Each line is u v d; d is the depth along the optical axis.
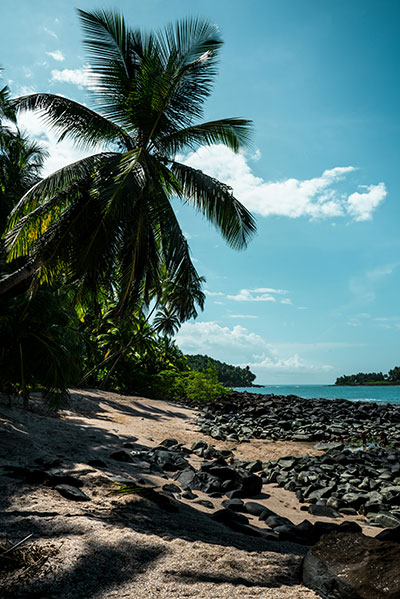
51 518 3.92
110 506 4.69
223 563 3.31
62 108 10.31
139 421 15.85
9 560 3.01
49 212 9.82
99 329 26.12
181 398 31.41
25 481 5.09
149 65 9.84
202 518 5.19
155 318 27.75
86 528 3.75
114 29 10.28
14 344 9.45
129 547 3.44
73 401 16.23
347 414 25.58
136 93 10.02
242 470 8.43
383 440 15.57
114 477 6.18
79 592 2.69
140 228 9.46
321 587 2.90
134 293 10.43
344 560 3.05
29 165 15.02
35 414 11.45
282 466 10.81
